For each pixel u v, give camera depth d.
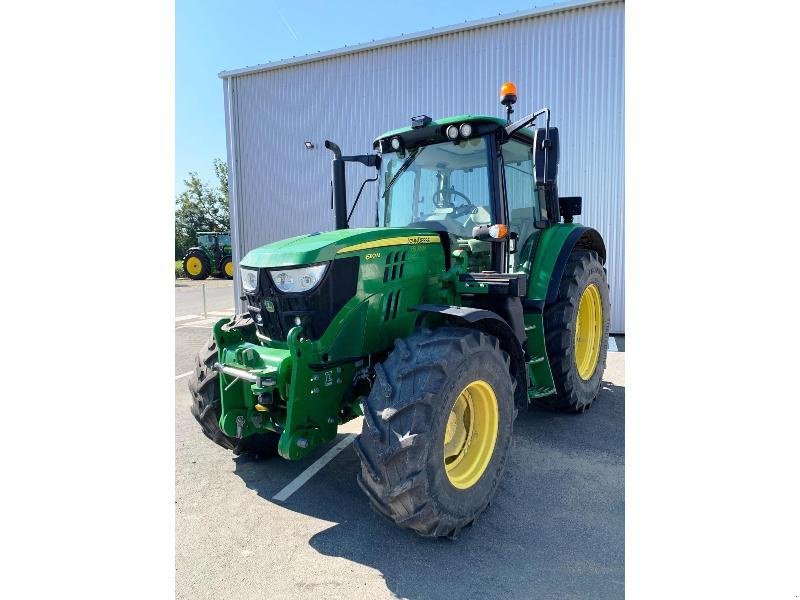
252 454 3.69
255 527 2.81
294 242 3.09
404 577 2.36
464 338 2.63
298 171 9.71
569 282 4.09
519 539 2.64
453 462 2.72
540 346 3.81
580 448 3.77
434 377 2.44
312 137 9.52
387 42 8.59
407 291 3.14
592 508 2.93
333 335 2.83
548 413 4.54
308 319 2.79
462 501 2.57
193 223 37.75
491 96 8.11
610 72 7.47
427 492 2.37
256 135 9.96
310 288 2.75
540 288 3.87
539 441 3.90
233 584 2.33
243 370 2.90
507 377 2.92
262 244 10.18
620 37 7.38
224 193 38.28
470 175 3.57
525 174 4.11
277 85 9.69
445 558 2.49
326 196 9.55
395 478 2.35
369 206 9.15
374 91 8.93
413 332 2.82
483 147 3.50
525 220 4.09
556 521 2.80
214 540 2.69
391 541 2.66
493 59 8.05
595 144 7.64
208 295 15.99
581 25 7.55
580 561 2.45
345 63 9.10
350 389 2.95
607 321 4.93
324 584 2.32
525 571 2.38
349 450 3.86
